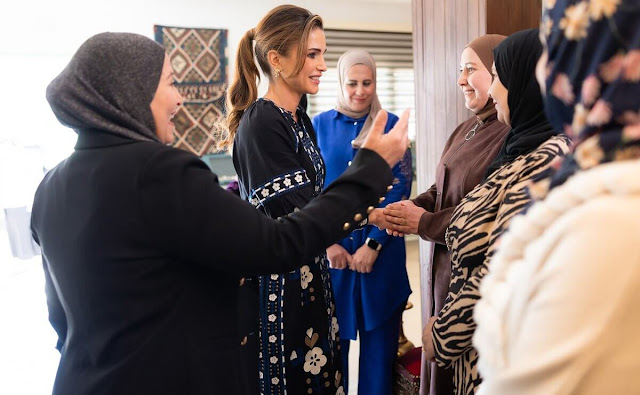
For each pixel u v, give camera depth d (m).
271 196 1.41
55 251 0.90
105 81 0.89
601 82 0.50
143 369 0.86
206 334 0.92
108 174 0.85
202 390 0.90
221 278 0.95
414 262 5.01
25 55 4.67
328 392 1.58
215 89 5.12
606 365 0.44
